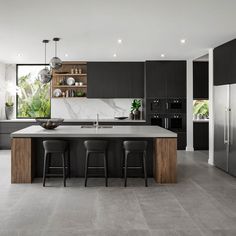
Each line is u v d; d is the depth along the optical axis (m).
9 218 4.04
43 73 6.71
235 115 6.36
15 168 5.86
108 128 6.78
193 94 10.02
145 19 4.96
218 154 7.27
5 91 10.40
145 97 9.72
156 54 8.52
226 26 5.42
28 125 9.82
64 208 4.44
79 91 10.21
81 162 6.37
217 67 7.33
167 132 5.95
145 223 3.89
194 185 5.74
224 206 4.55
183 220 4.00
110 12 4.60
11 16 4.82
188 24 5.29
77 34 6.03
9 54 8.49
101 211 4.32
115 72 9.84
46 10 4.51
